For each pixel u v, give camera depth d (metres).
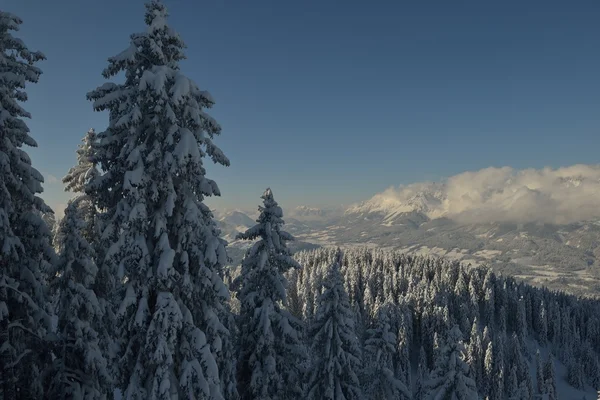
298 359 21.34
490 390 80.31
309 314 71.12
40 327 16.47
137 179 11.10
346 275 112.31
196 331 12.19
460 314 100.12
